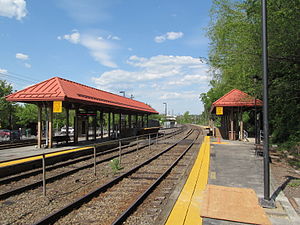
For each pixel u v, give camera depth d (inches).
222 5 882.8
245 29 538.0
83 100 661.9
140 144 837.2
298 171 357.7
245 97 693.3
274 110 642.8
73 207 235.0
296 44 383.9
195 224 177.8
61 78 725.9
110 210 230.4
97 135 1241.4
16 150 602.5
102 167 440.1
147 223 197.9
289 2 380.8
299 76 458.9
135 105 1289.4
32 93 631.2
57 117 1748.3
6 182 335.6
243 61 482.6
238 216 185.2
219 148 639.8
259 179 305.7
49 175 380.8
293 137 597.0
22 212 227.0
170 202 228.5
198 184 282.2
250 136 1078.4
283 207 208.4
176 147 748.0
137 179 350.9
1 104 1274.6
